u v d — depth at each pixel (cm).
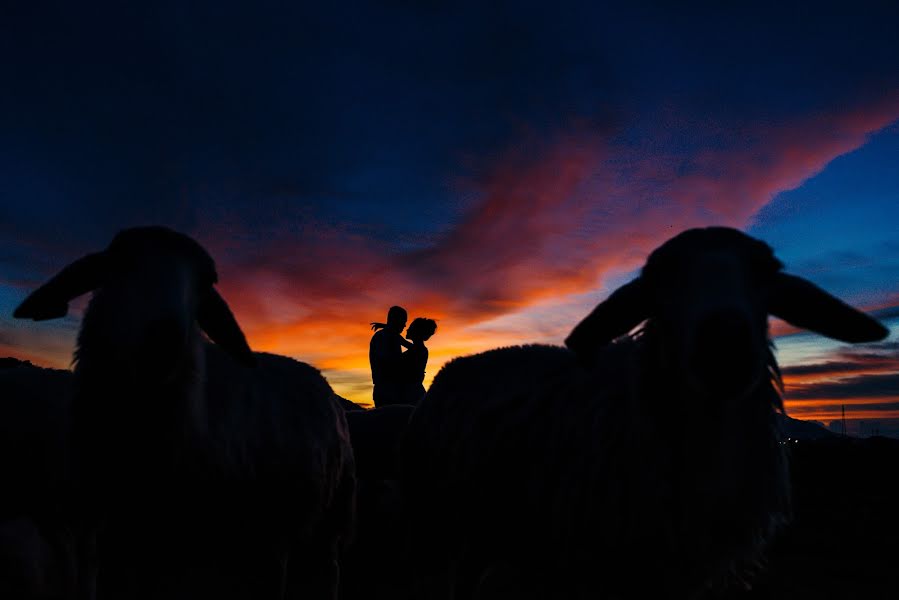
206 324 341
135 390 299
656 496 278
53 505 340
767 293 275
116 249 311
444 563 412
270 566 381
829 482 1736
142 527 322
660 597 288
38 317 314
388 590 552
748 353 231
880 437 2405
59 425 360
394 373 727
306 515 400
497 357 404
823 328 279
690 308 250
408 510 443
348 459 466
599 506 298
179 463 321
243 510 363
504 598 532
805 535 923
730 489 270
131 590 330
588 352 296
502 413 363
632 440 290
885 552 821
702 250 267
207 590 346
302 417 412
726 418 266
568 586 329
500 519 355
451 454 388
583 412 319
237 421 367
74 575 335
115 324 294
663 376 277
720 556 278
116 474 305
